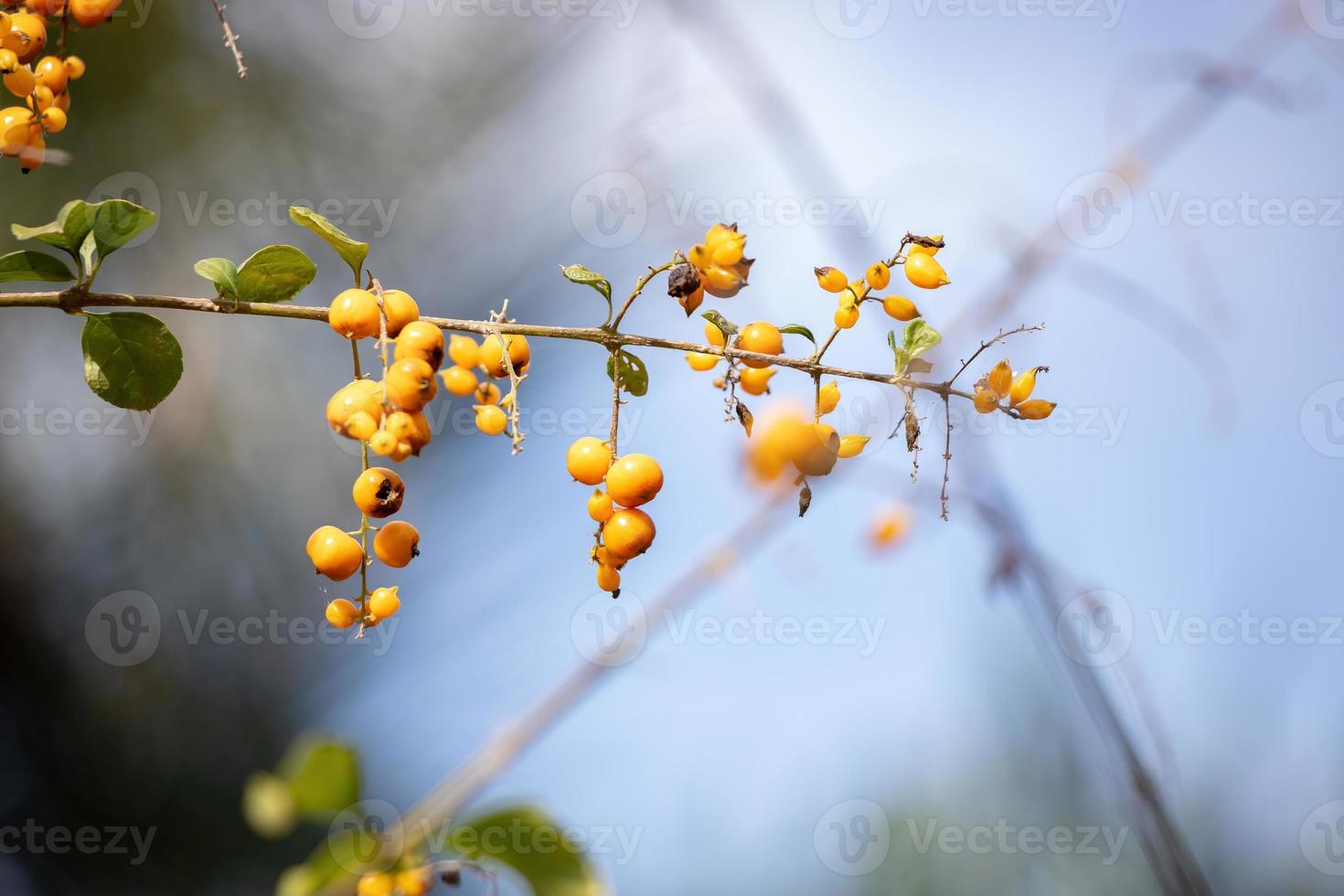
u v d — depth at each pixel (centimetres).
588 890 82
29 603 137
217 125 132
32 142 79
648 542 78
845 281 79
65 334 129
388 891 81
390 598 77
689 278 78
